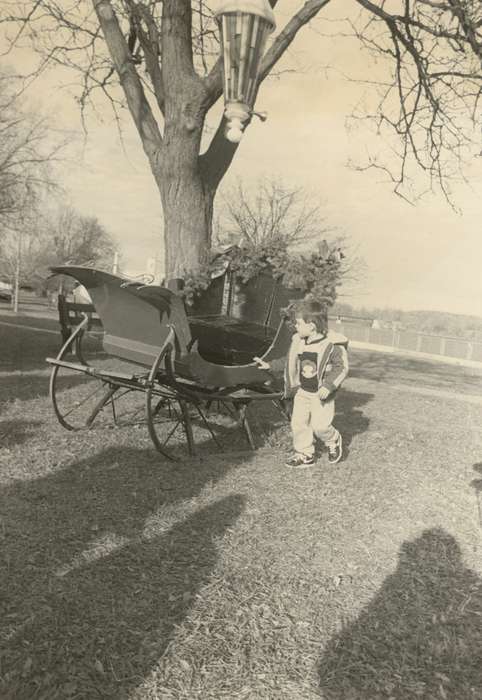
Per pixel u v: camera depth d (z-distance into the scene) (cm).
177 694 256
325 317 609
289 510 483
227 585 352
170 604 327
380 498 532
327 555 406
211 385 640
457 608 346
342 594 354
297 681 271
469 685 278
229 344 720
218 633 302
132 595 332
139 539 404
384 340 3108
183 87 860
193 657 281
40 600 318
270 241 712
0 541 382
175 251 898
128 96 933
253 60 484
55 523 419
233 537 421
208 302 723
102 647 283
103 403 710
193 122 866
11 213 1752
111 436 676
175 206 895
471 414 1112
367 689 269
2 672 260
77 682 257
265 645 296
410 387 1548
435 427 938
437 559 413
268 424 815
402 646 304
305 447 612
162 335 602
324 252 704
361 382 1566
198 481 538
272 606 334
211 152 908
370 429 863
